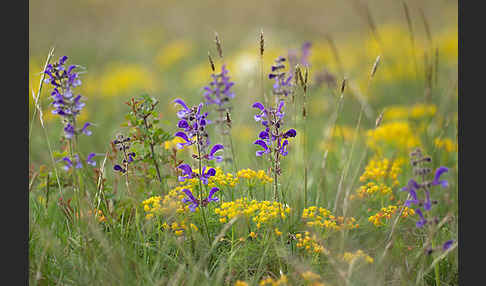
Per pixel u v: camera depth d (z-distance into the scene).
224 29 18.83
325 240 4.41
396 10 19.00
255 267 4.40
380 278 4.18
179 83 12.62
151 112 4.91
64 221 4.98
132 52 16.78
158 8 21.98
